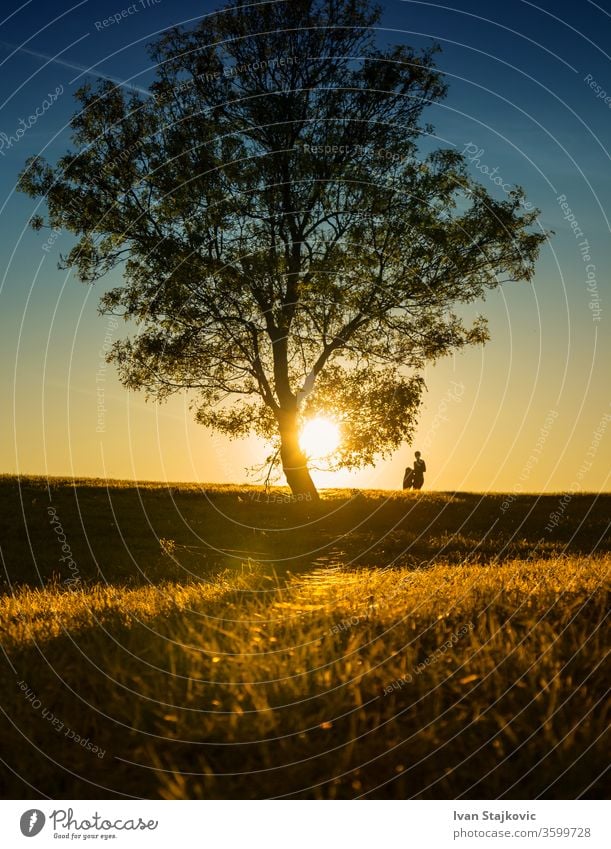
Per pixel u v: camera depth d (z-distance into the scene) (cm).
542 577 962
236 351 2859
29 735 517
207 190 2647
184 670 611
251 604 912
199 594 1079
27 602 1084
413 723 514
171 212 2678
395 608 784
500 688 554
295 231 2777
